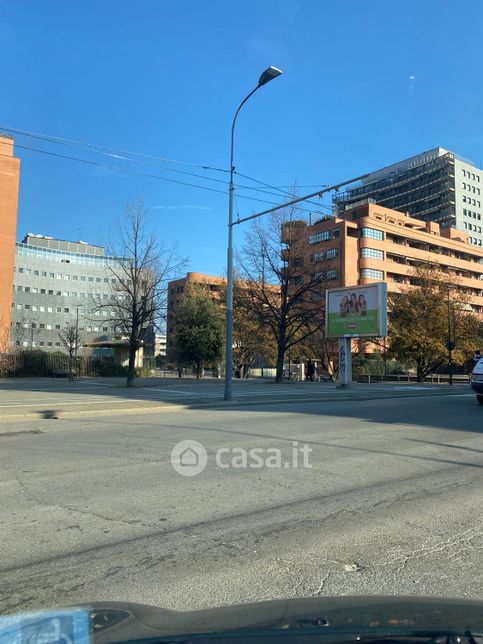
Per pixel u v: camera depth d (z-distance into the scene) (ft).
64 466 26.68
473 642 7.16
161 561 14.58
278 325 118.52
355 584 13.09
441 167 443.73
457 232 363.15
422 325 156.56
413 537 16.76
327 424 43.09
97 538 16.40
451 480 24.39
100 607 9.45
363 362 189.88
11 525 17.56
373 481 24.06
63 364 146.20
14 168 206.80
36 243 349.41
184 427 41.19
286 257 116.88
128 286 102.53
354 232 284.00
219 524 17.87
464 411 55.67
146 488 22.44
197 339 159.84
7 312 199.52
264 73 59.52
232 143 68.44
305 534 16.93
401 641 7.11
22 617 9.17
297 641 7.15
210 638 7.29
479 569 14.20
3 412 50.21
